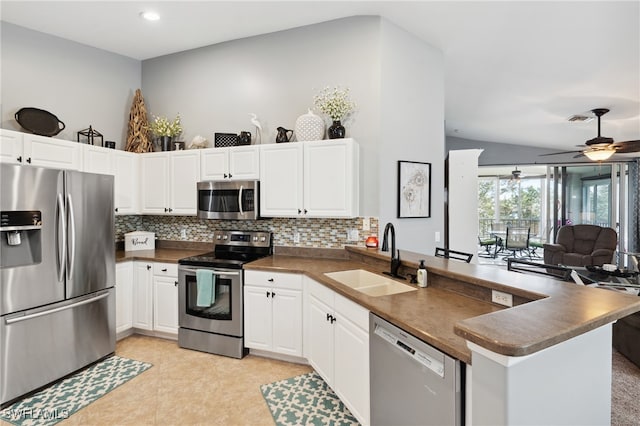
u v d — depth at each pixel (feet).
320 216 10.30
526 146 25.21
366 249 10.12
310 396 8.02
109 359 10.02
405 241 11.39
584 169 24.39
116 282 11.14
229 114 12.80
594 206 24.34
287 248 11.85
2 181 7.64
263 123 12.24
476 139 25.73
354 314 6.59
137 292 11.59
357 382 6.46
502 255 28.76
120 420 7.19
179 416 7.32
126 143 13.92
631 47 10.73
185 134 13.60
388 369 5.41
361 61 10.82
